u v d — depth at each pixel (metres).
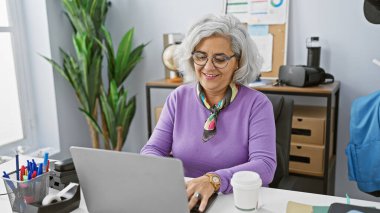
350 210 0.87
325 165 2.06
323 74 2.14
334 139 2.39
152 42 2.89
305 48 2.43
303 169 2.16
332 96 1.99
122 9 2.93
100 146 3.15
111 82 2.60
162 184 0.85
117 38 3.00
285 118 1.53
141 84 3.01
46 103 2.69
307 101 2.47
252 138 1.33
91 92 2.62
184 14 2.74
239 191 0.95
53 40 2.62
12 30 2.49
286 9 2.39
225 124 1.38
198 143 1.39
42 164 1.08
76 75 2.56
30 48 2.62
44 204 0.98
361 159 1.83
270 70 2.47
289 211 0.96
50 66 2.61
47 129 2.74
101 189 0.93
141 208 0.90
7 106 2.50
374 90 2.30
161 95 2.95
